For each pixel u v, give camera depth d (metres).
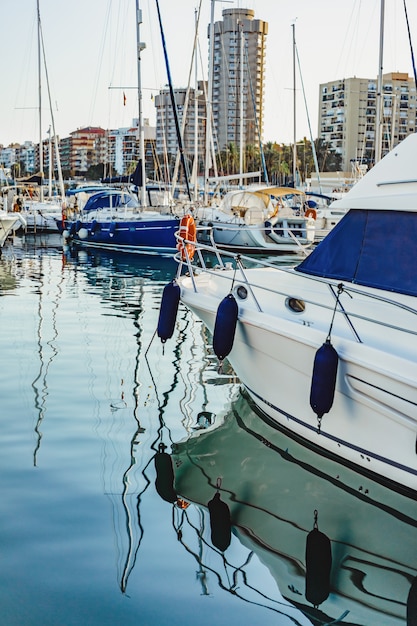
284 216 25.08
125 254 25.41
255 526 5.04
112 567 4.42
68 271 20.27
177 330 11.77
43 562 4.46
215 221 24.03
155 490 5.54
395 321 5.52
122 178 30.30
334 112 120.44
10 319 12.52
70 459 6.09
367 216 5.91
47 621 3.89
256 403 7.07
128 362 9.50
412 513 5.30
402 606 4.20
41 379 8.55
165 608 4.04
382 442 5.37
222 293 7.12
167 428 6.94
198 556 4.60
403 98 113.44
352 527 5.09
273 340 5.98
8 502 5.25
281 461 6.18
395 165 5.82
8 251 26.31
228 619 3.97
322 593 4.27
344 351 5.31
